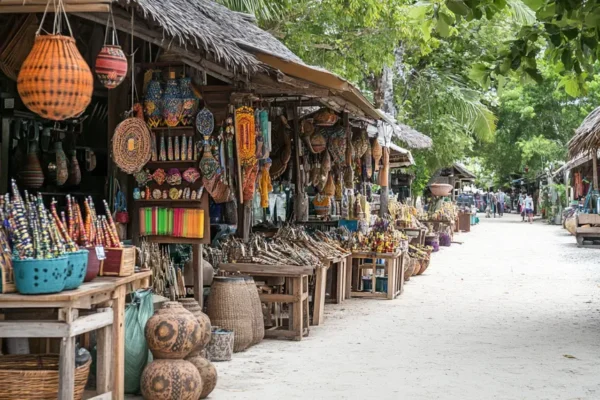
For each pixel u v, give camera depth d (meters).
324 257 10.34
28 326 4.85
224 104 8.23
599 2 6.71
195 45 6.72
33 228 4.91
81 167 8.77
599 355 8.34
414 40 20.03
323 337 9.20
